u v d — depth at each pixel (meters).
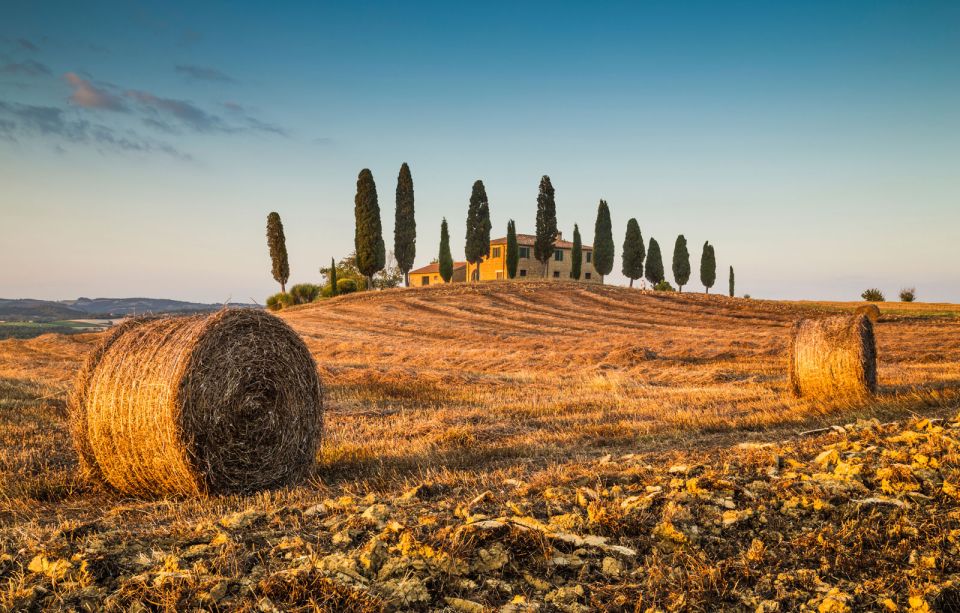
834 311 41.16
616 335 31.28
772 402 12.41
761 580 4.09
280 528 4.96
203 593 3.74
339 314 41.03
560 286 51.75
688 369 19.83
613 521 4.83
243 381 7.14
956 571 4.09
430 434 9.80
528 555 4.40
